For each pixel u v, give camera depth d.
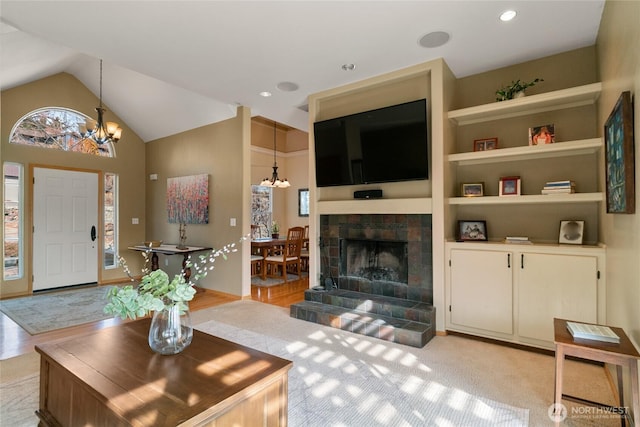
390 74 3.47
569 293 2.65
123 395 1.32
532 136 3.00
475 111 3.16
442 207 3.20
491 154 3.08
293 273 6.59
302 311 3.66
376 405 2.03
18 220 4.88
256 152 8.11
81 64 5.10
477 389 2.21
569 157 3.01
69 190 5.36
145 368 1.56
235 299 4.64
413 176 3.31
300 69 3.39
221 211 4.97
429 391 2.19
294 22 2.54
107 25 2.57
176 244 5.66
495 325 2.97
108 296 1.69
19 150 4.84
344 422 1.86
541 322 2.76
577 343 1.71
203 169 5.25
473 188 3.38
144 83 5.07
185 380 1.44
